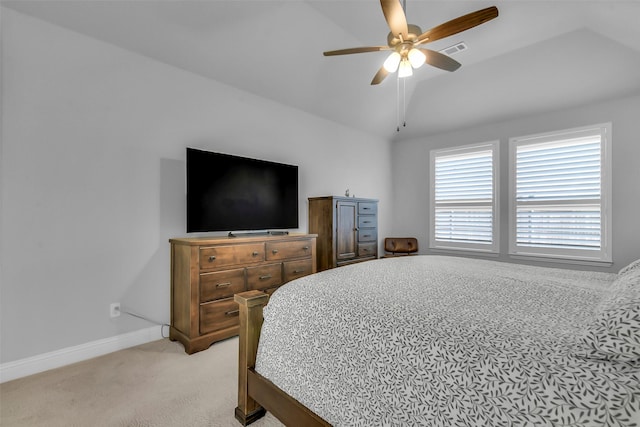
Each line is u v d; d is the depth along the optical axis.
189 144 2.85
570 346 0.78
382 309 1.11
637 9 2.30
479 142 4.47
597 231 3.54
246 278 2.66
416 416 0.88
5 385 1.88
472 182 4.55
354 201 3.99
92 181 2.31
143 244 2.57
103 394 1.77
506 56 3.50
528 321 0.97
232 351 2.38
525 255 4.04
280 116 3.66
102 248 2.36
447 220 4.81
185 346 2.38
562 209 3.77
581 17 2.78
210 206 2.76
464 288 1.39
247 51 2.91
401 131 5.14
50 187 2.13
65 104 2.20
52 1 2.05
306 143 3.98
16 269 2.01
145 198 2.58
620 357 0.70
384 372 0.97
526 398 0.72
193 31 2.57
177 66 2.77
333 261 3.69
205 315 2.40
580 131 3.63
